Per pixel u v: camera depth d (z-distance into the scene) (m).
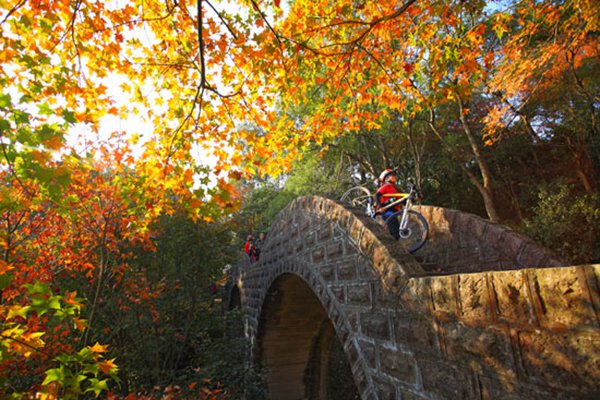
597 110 13.56
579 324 1.92
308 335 13.19
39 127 2.65
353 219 5.09
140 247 9.06
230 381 9.75
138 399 6.32
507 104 9.38
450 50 4.83
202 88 3.56
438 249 6.73
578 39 7.33
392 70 5.31
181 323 10.75
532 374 2.19
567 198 11.28
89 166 3.69
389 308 3.97
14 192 3.53
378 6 4.80
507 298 2.39
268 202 25.33
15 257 5.36
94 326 7.56
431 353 3.21
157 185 4.12
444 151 19.03
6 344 2.53
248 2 3.84
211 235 10.39
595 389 1.83
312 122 6.27
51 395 2.57
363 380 4.51
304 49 4.40
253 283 14.48
